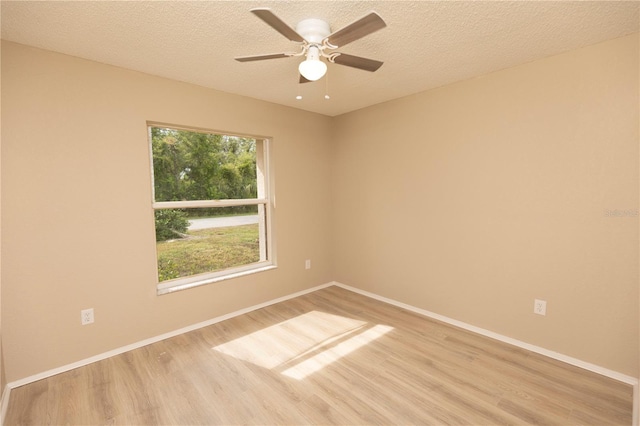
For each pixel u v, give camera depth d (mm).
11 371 2037
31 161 2066
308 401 1919
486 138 2629
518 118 2441
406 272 3338
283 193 3572
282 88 2922
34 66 2055
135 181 2512
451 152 2867
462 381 2096
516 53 2217
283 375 2184
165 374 2203
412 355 2426
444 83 2826
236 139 3307
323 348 2543
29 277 2090
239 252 3383
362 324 2984
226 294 3125
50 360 2182
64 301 2227
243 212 3400
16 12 1651
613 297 2096
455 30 1891
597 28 1880
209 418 1787
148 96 2539
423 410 1833
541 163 2348
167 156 2844
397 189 3352
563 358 2318
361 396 1961
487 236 2680
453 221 2900
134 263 2537
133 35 1919
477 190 2717
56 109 2143
